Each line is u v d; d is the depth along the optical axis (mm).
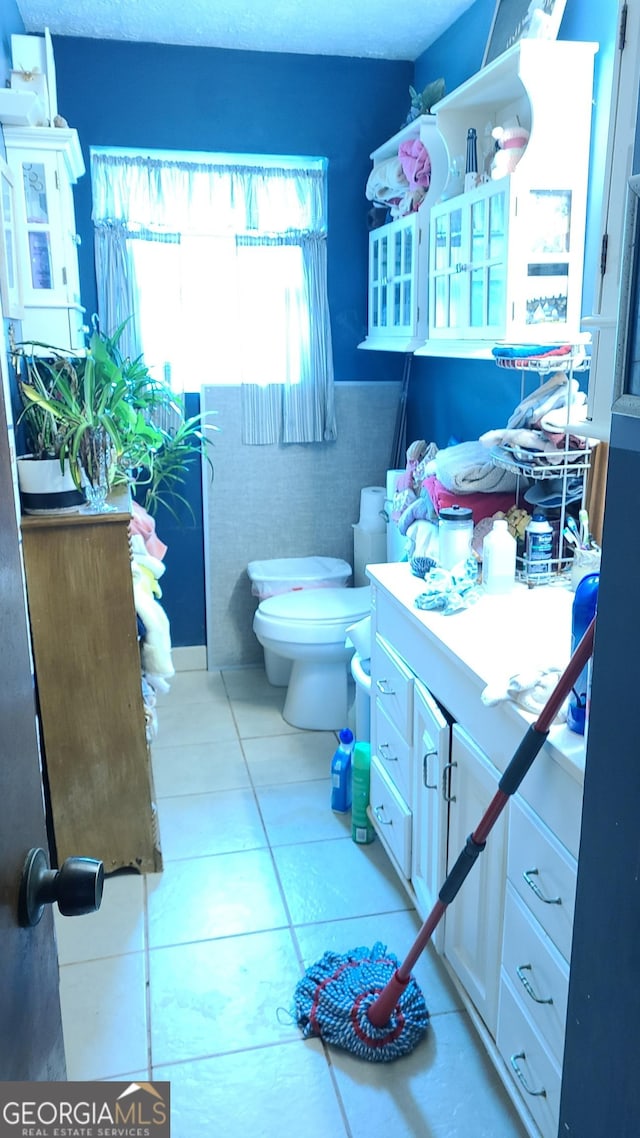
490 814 1403
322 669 3020
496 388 2568
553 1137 1352
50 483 2029
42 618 2053
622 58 1295
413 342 2730
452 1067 1666
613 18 1791
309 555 3594
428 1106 1582
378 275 3123
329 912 2104
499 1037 1551
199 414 3393
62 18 2762
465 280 2146
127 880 2236
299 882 2217
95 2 2619
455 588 1908
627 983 1052
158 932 2037
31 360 2430
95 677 2111
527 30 1940
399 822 2057
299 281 3307
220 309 3314
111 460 2217
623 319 952
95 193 3070
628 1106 1060
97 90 3004
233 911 2107
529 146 1850
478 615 1830
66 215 2447
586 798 1130
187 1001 1828
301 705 3066
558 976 1299
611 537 1035
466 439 2840
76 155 2619
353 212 3309
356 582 3537
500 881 1518
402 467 3527
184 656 3609
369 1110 1573
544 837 1318
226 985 1872
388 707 2125
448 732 1706
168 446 3125
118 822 2213
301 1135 1523
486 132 2223
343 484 3555
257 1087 1622
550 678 1407
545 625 1765
